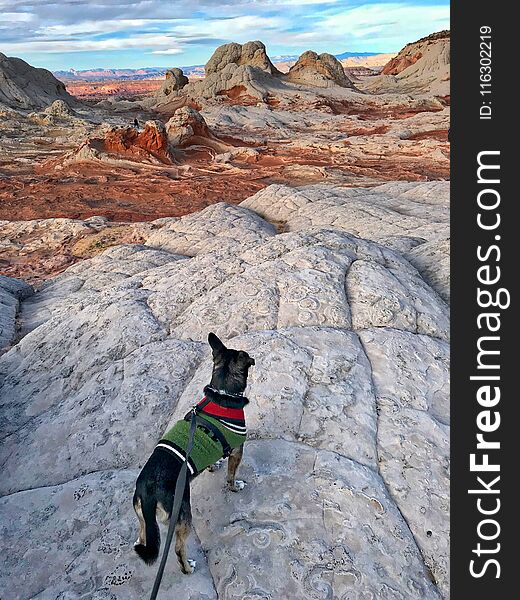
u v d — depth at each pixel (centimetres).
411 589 190
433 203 899
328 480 219
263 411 253
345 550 197
